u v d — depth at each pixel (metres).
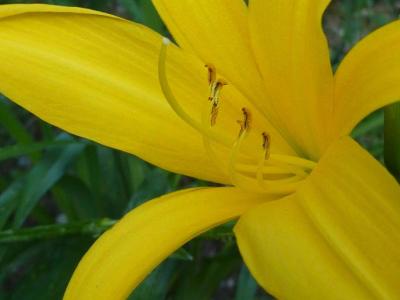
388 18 0.52
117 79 0.27
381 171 0.21
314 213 0.22
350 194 0.22
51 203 0.56
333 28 0.63
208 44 0.27
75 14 0.27
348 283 0.20
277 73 0.26
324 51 0.24
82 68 0.27
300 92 0.26
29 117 0.55
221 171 0.26
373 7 0.61
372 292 0.20
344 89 0.24
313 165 0.27
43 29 0.27
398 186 0.21
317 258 0.21
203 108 0.26
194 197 0.26
